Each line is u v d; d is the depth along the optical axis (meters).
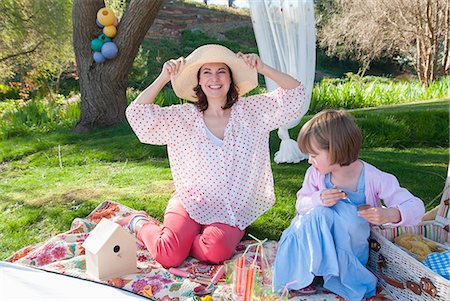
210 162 2.76
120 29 7.24
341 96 8.57
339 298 2.27
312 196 2.35
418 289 2.10
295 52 4.20
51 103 9.72
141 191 4.18
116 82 7.39
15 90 12.94
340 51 15.76
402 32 12.29
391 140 6.00
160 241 2.62
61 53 11.01
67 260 2.65
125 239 2.48
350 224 2.25
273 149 5.53
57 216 3.64
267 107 2.84
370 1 12.55
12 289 1.99
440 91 9.39
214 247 2.62
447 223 2.55
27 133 7.48
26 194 4.26
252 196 2.87
